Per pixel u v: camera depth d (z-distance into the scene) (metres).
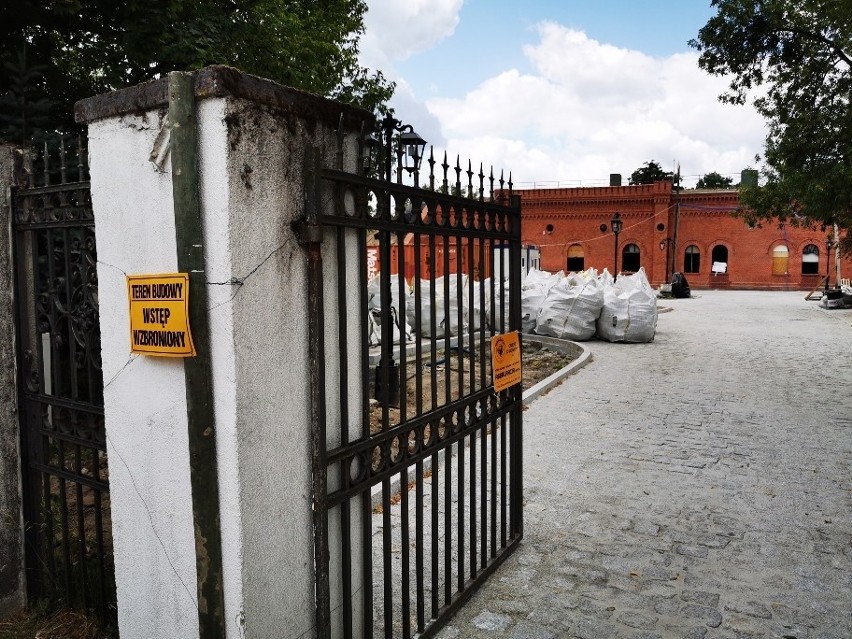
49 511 3.22
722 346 14.22
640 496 5.09
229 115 2.02
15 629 3.11
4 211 3.04
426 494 5.14
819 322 20.11
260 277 2.17
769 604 3.46
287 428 2.32
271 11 11.44
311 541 2.46
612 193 43.66
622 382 10.01
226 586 2.18
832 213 13.20
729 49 12.30
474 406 3.48
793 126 12.80
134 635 2.52
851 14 11.06
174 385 2.24
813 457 6.08
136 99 2.22
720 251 43.53
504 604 3.44
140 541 2.44
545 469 5.78
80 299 2.84
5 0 7.46
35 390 3.14
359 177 2.50
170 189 2.19
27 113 5.04
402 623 2.96
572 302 14.62
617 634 3.17
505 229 3.77
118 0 8.19
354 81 18.00
